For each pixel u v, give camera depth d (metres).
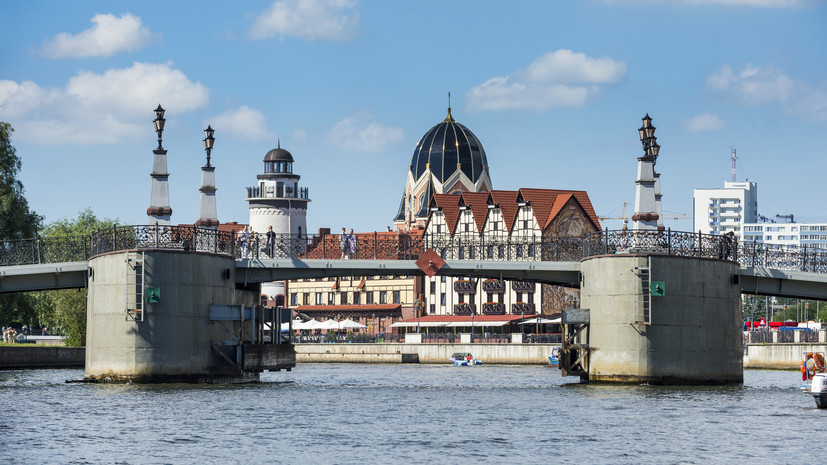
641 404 96.94
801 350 169.12
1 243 123.94
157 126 119.56
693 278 115.50
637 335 113.75
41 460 67.69
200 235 116.38
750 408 93.81
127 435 77.00
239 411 90.50
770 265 124.88
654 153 118.88
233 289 119.56
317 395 106.12
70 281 122.00
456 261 121.25
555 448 72.56
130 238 114.75
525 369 186.12
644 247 114.94
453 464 66.88
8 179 160.62
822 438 77.00
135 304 112.12
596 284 116.38
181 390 107.56
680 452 71.38
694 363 115.25
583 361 118.50
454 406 96.06
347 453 70.31
